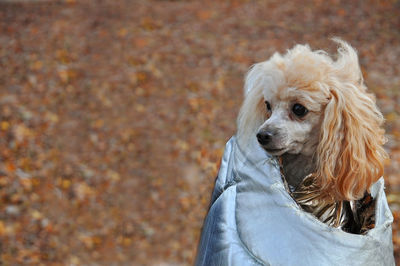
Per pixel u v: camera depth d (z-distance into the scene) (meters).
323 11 15.53
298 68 3.40
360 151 3.29
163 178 8.12
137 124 9.54
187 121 9.66
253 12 15.27
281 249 2.93
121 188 7.91
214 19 14.55
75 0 15.30
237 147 3.63
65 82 10.70
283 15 15.10
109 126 9.44
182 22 14.19
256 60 12.07
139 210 7.49
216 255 3.15
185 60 11.94
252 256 3.02
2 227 6.89
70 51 11.97
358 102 3.37
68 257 6.56
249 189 3.24
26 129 9.02
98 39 12.70
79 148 8.76
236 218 3.23
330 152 3.33
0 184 7.63
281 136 3.37
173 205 7.58
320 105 3.39
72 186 7.87
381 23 14.68
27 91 10.24
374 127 3.44
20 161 8.23
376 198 3.28
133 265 6.48
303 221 2.93
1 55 11.55
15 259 6.43
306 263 2.85
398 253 6.07
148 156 8.66
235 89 10.85
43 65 11.23
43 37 12.58
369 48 12.86
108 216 7.36
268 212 3.05
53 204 7.50
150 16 14.43
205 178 8.01
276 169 3.18
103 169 8.30
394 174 7.35
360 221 3.41
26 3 14.88
